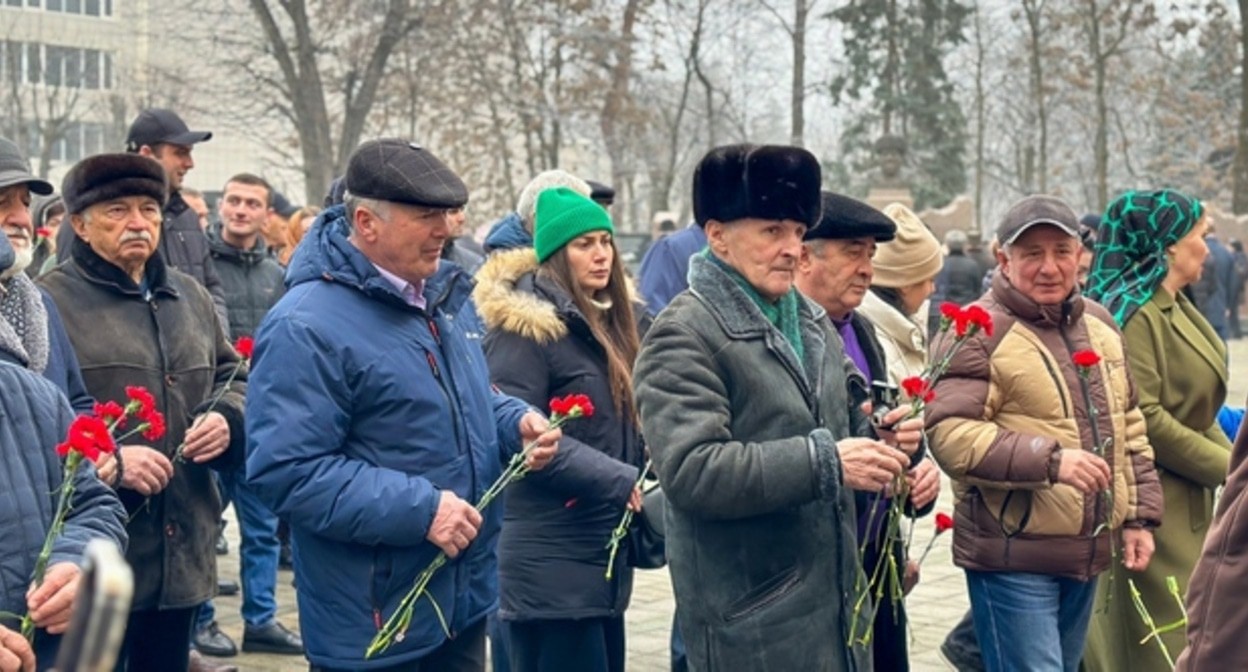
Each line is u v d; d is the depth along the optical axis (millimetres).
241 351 5215
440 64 33156
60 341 4688
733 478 3723
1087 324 5008
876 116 44438
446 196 4031
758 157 3889
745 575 3904
